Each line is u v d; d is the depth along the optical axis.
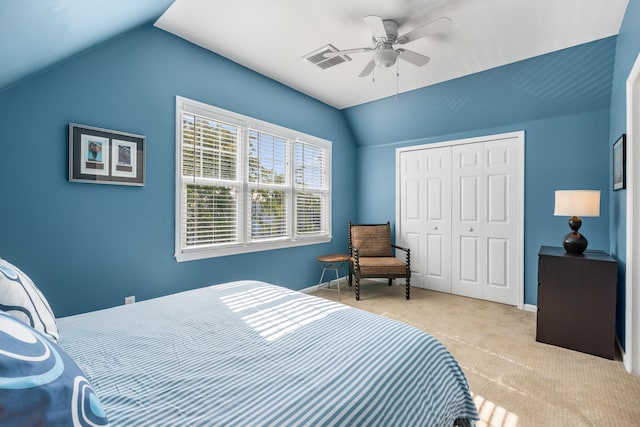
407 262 3.88
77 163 2.11
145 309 1.54
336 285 4.49
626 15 2.21
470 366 2.20
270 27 2.49
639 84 2.10
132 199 2.40
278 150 3.65
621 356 2.36
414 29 2.31
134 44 2.38
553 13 2.26
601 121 3.09
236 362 1.02
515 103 3.40
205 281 2.90
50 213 2.02
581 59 2.78
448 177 4.09
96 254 2.22
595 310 2.36
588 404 1.76
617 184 2.52
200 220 2.87
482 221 3.83
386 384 0.92
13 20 1.15
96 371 0.96
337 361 1.02
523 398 1.82
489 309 3.45
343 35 2.59
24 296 0.89
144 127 2.45
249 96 3.24
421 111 4.00
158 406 0.78
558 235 3.31
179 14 2.34
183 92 2.69
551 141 3.35
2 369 0.47
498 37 2.58
